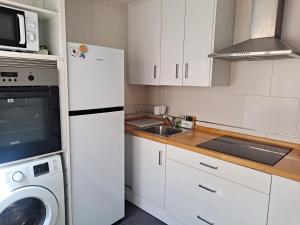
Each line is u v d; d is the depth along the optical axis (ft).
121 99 6.66
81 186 5.96
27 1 5.70
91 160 6.10
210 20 6.28
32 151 4.94
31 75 4.72
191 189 6.25
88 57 5.70
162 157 6.92
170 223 7.06
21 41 4.54
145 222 7.32
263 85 6.54
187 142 6.46
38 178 4.93
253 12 5.93
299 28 5.76
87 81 5.75
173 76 7.44
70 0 7.29
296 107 6.00
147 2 7.98
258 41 5.73
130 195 8.39
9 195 4.43
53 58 5.03
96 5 7.99
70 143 5.58
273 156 5.46
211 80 6.47
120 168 6.97
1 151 4.50
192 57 6.83
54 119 5.23
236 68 7.04
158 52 7.82
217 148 5.96
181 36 7.06
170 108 9.21
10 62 4.42
